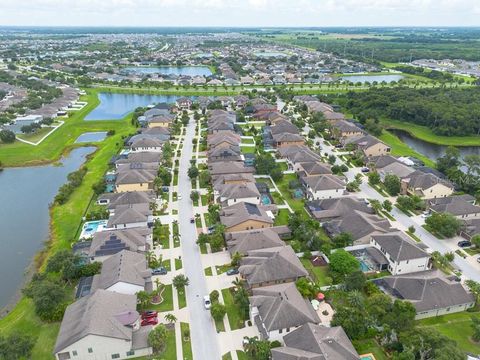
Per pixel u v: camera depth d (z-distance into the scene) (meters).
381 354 64.25
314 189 117.44
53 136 186.00
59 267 82.19
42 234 106.06
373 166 141.12
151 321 71.31
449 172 132.62
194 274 85.06
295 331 64.62
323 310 73.88
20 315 75.00
